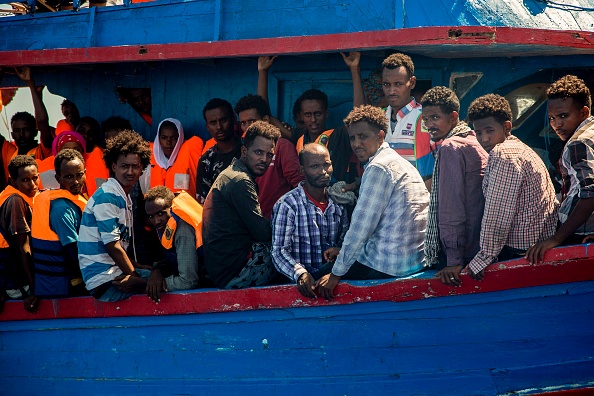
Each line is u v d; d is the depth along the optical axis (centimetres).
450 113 1127
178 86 1597
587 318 1070
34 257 1320
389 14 1238
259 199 1366
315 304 1155
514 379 1105
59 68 1728
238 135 1516
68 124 1731
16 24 1650
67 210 1295
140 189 1535
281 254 1173
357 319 1148
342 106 1434
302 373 1182
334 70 1427
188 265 1230
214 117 1427
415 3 1222
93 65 1667
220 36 1379
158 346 1263
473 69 1333
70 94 1733
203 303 1218
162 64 1609
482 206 1088
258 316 1192
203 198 1468
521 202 1068
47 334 1351
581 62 1288
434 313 1115
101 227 1239
